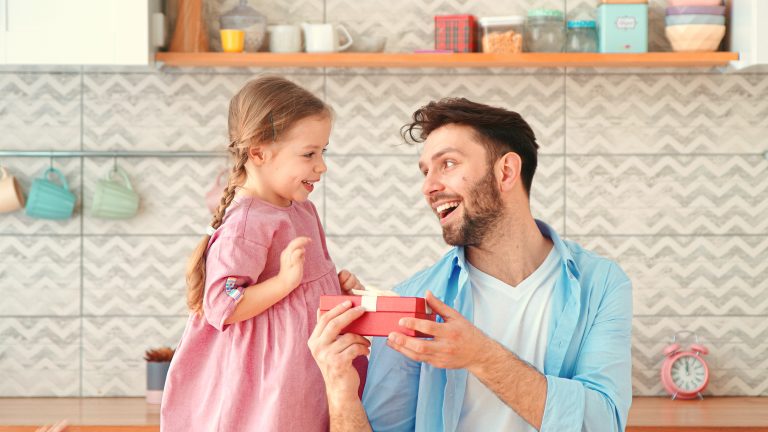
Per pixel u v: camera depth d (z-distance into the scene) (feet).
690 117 10.77
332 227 10.81
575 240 10.78
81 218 10.77
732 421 9.00
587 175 10.78
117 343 10.78
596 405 5.35
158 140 10.77
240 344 5.91
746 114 10.77
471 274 6.04
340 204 10.80
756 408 9.81
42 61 9.77
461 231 5.85
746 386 10.74
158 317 10.78
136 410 9.81
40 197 10.31
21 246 10.77
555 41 10.36
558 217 10.78
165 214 10.77
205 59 10.12
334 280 6.46
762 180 10.78
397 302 5.05
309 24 10.34
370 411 5.89
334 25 10.41
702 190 10.78
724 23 10.27
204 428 5.93
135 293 10.77
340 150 10.77
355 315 5.06
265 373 5.88
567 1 10.84
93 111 10.77
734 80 10.77
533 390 5.23
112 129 10.77
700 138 10.77
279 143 6.14
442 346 4.95
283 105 6.14
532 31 10.40
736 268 10.78
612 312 5.81
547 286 5.92
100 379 10.78
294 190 6.23
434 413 5.71
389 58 10.06
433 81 10.77
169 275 10.77
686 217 10.78
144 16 9.80
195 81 10.75
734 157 10.79
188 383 6.08
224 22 10.32
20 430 8.85
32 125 10.77
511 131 5.86
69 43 9.78
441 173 5.86
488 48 10.21
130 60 9.80
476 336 5.07
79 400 10.55
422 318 5.11
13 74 10.77
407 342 4.93
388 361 5.94
